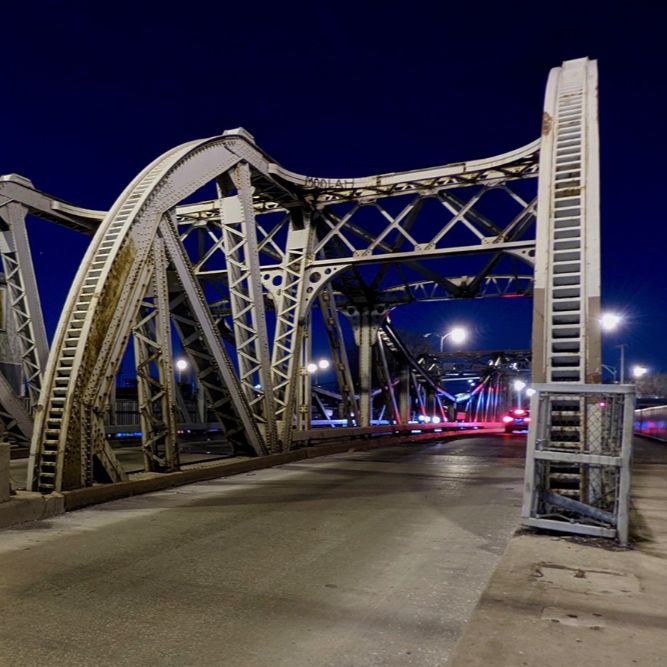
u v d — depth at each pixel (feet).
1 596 15.98
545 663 10.34
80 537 22.82
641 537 20.40
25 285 50.57
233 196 47.19
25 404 54.80
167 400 36.78
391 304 79.92
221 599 15.84
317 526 25.07
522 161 48.29
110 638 13.26
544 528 20.61
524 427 136.46
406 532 23.99
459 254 49.96
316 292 54.75
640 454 64.54
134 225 33.78
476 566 19.16
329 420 107.65
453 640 13.24
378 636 13.43
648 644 11.20
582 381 25.29
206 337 40.50
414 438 92.68
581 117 32.78
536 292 27.61
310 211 56.85
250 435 45.80
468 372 188.03
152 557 19.97
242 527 24.80
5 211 49.34
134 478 33.58
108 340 31.55
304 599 15.88
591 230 28.12
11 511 24.72
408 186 53.52
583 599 13.76
